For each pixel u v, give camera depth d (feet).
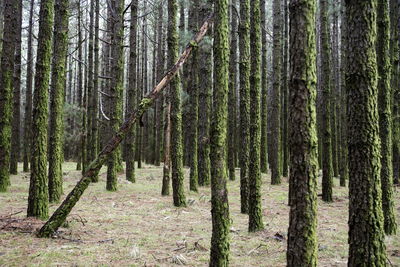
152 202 32.50
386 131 22.17
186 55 17.56
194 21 44.57
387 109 22.25
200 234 21.34
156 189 40.88
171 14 33.17
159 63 70.13
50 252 16.40
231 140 52.65
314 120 10.53
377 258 12.37
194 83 44.34
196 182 40.32
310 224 10.29
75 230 20.97
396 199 35.96
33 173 23.00
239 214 28.07
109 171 38.14
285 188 45.03
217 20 14.25
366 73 12.66
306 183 10.32
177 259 16.01
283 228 23.58
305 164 10.34
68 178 48.91
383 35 22.61
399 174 45.52
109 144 18.47
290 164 10.66
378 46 22.70
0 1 39.19
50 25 23.49
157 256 16.84
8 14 35.06
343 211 30.94
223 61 14.05
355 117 12.76
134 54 48.78
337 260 16.99
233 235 21.49
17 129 50.60
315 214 10.43
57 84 27.81
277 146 48.52
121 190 38.91
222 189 13.58
